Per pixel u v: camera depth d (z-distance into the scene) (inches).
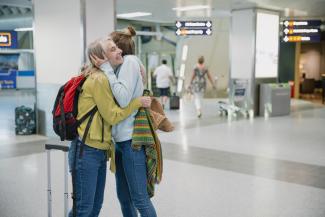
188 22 566.3
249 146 299.0
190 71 766.5
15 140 320.5
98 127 108.3
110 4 301.4
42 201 174.4
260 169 232.5
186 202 175.5
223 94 757.9
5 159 253.1
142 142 109.9
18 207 167.0
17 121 348.5
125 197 124.4
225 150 284.5
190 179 210.8
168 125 117.6
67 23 313.7
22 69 1037.8
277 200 178.9
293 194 187.5
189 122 423.2
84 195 109.9
